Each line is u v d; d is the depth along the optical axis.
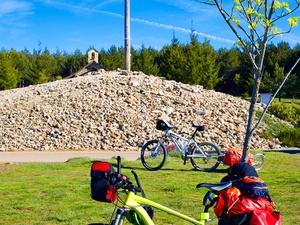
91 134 21.16
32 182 11.02
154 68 58.19
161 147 13.48
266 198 5.11
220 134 21.94
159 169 13.14
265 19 9.80
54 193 9.77
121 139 20.86
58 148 20.11
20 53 74.88
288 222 7.67
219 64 60.75
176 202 9.00
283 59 64.12
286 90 59.41
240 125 23.20
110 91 25.12
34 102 24.23
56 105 23.69
